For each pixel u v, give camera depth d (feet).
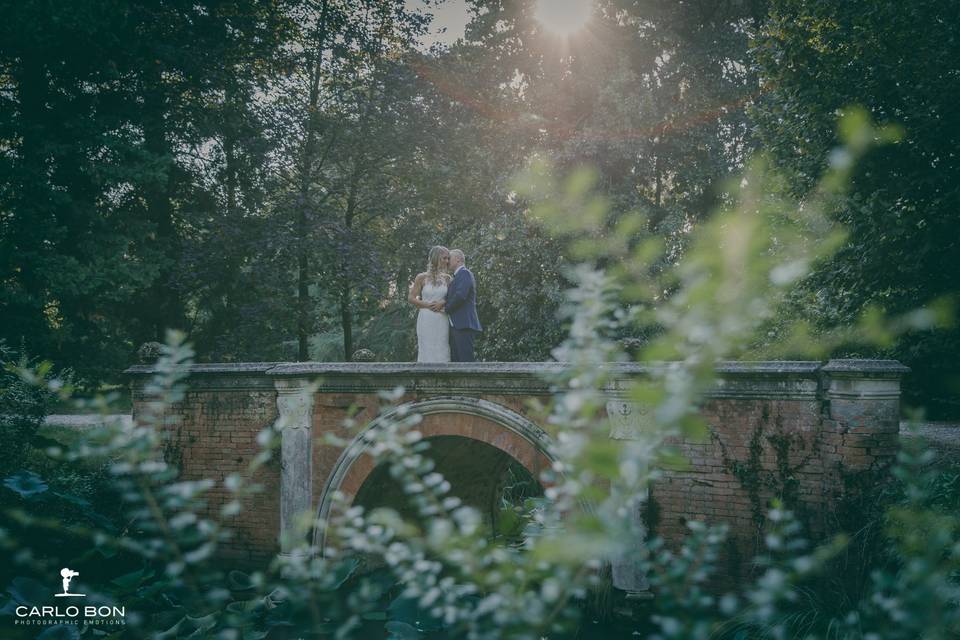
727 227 5.54
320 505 29.32
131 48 42.09
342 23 57.26
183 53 45.37
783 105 28.76
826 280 24.93
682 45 62.54
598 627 24.00
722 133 60.18
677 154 59.57
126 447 7.57
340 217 55.36
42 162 39.27
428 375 27.84
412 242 60.64
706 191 59.77
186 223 53.78
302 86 58.39
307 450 29.63
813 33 27.45
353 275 52.39
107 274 39.68
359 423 29.07
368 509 30.09
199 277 50.57
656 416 5.41
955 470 18.26
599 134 53.72
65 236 39.06
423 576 7.04
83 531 7.50
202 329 55.16
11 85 43.98
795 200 22.98
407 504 31.96
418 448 7.70
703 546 6.86
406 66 58.29
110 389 44.42
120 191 48.73
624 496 6.02
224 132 51.08
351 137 56.90
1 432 27.78
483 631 6.66
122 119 43.24
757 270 5.43
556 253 53.52
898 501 19.31
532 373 25.79
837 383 21.97
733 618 19.74
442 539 6.67
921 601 6.50
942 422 33.40
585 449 5.65
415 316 67.51
